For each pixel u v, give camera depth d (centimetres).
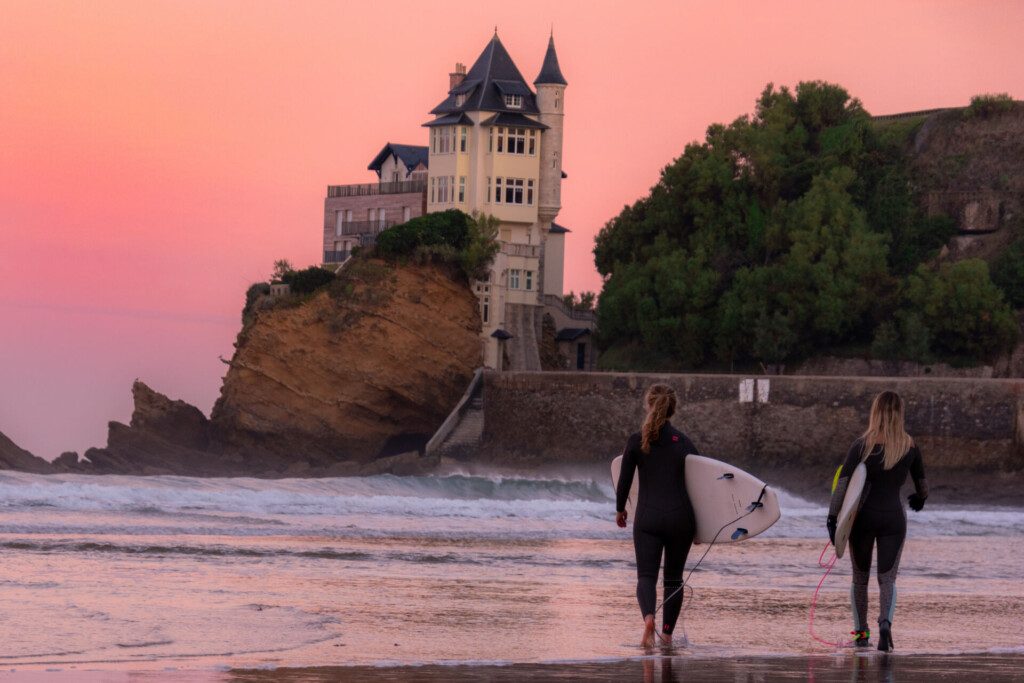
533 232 11581
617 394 9369
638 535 1593
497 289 10788
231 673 1323
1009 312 9912
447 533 4028
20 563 2544
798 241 10462
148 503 4503
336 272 10531
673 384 9106
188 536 3488
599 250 11981
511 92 11562
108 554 2847
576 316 11875
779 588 2728
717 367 10619
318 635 1712
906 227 11025
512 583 2653
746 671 1391
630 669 1397
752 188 11300
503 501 5369
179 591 2212
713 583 2781
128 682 1242
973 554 3919
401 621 1920
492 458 10000
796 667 1427
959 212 11025
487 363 10769
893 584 1614
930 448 8200
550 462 9644
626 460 1586
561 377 9650
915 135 11619
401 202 12044
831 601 2456
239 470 10050
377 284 10294
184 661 1443
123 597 2075
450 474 9738
